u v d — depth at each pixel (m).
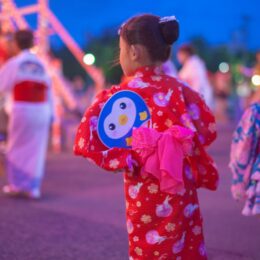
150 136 2.83
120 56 3.13
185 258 2.93
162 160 2.79
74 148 2.95
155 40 3.01
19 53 6.74
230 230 5.20
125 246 4.69
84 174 8.59
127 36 3.04
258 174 3.88
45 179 8.12
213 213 5.87
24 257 4.39
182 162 2.86
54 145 11.37
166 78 3.03
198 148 2.98
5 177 8.27
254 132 3.98
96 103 2.98
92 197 6.79
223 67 43.09
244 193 4.04
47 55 12.29
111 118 2.96
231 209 6.06
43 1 12.00
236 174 4.05
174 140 2.83
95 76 14.30
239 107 23.00
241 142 4.01
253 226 5.34
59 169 9.09
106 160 2.85
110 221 5.55
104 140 2.95
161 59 3.06
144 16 3.06
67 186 7.57
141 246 2.90
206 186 3.08
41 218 5.66
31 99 6.70
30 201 6.55
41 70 6.74
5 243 4.75
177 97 2.98
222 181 7.77
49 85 6.88
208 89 12.80
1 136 7.61
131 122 2.95
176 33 3.06
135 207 2.90
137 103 2.96
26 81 6.61
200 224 3.00
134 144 2.85
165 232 2.86
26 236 4.97
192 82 11.91
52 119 7.06
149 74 3.01
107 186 7.56
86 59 13.82
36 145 6.81
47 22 12.23
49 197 6.81
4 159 7.99
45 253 4.49
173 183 2.79
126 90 2.98
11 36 7.30
